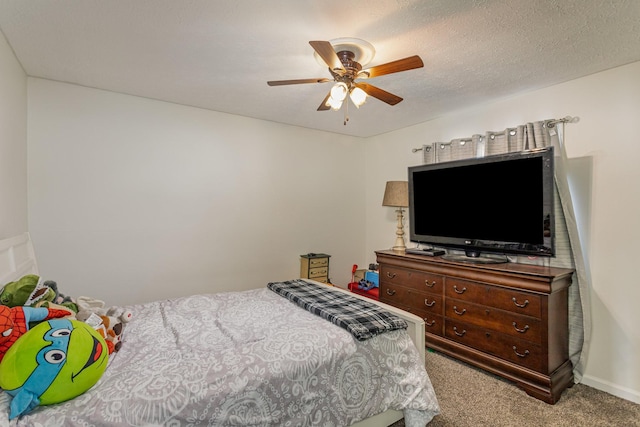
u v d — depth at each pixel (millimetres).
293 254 3797
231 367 1316
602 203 2270
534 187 2361
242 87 2621
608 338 2236
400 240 3416
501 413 1957
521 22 1693
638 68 2121
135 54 2072
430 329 2793
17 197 2139
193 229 3131
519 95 2742
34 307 1266
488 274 2375
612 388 2199
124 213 2793
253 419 1261
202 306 2098
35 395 1010
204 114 3186
